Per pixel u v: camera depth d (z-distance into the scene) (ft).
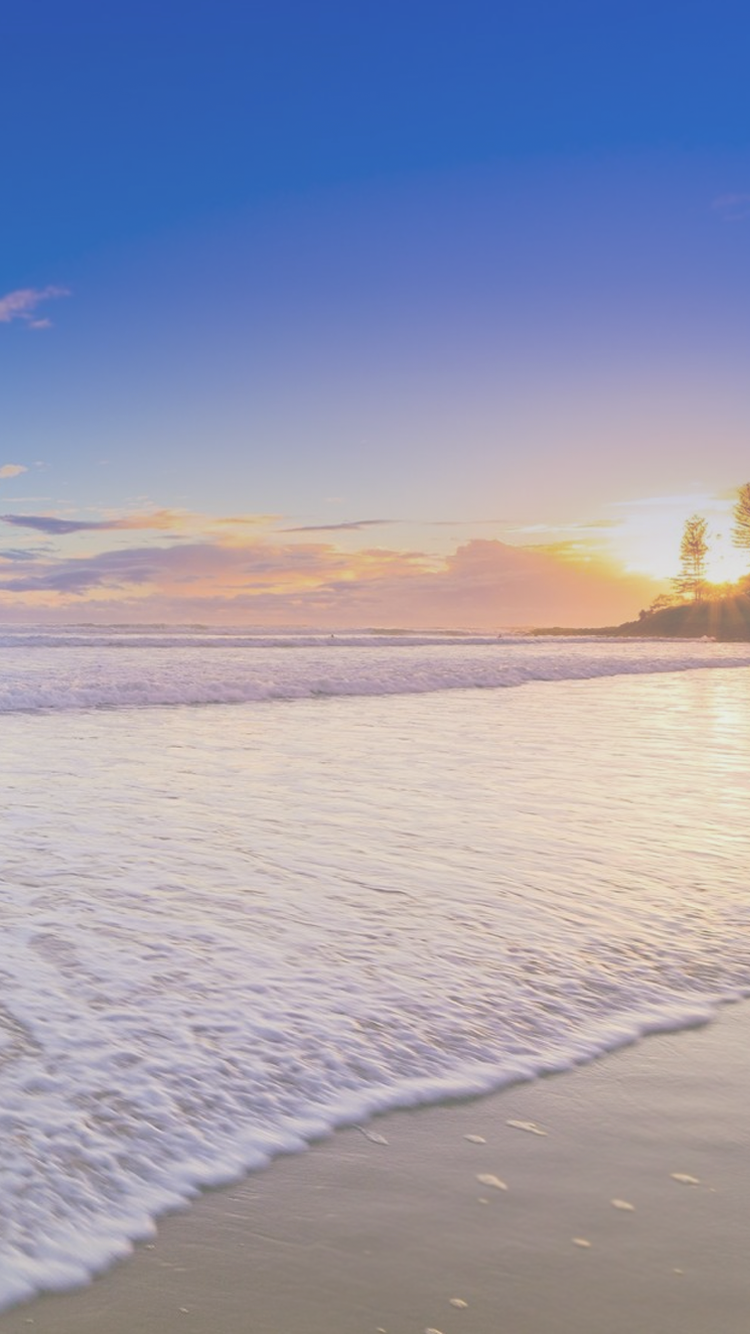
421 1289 8.32
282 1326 7.86
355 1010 13.56
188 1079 11.39
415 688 83.76
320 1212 9.33
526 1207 9.49
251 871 20.92
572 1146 10.58
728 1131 10.97
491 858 22.59
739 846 24.40
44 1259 8.42
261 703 68.80
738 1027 13.67
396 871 21.18
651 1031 13.43
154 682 75.66
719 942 17.04
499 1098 11.52
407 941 16.52
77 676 81.92
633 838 25.08
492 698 75.97
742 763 39.91
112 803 28.50
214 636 211.61
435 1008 13.78
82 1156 9.78
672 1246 8.95
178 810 27.66
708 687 93.25
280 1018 13.19
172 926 16.93
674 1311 8.09
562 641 248.73
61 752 39.88
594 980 15.11
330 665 108.99
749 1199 9.70
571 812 28.48
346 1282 8.39
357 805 28.94
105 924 16.93
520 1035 13.11
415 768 36.94
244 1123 10.64
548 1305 8.14
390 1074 11.89
